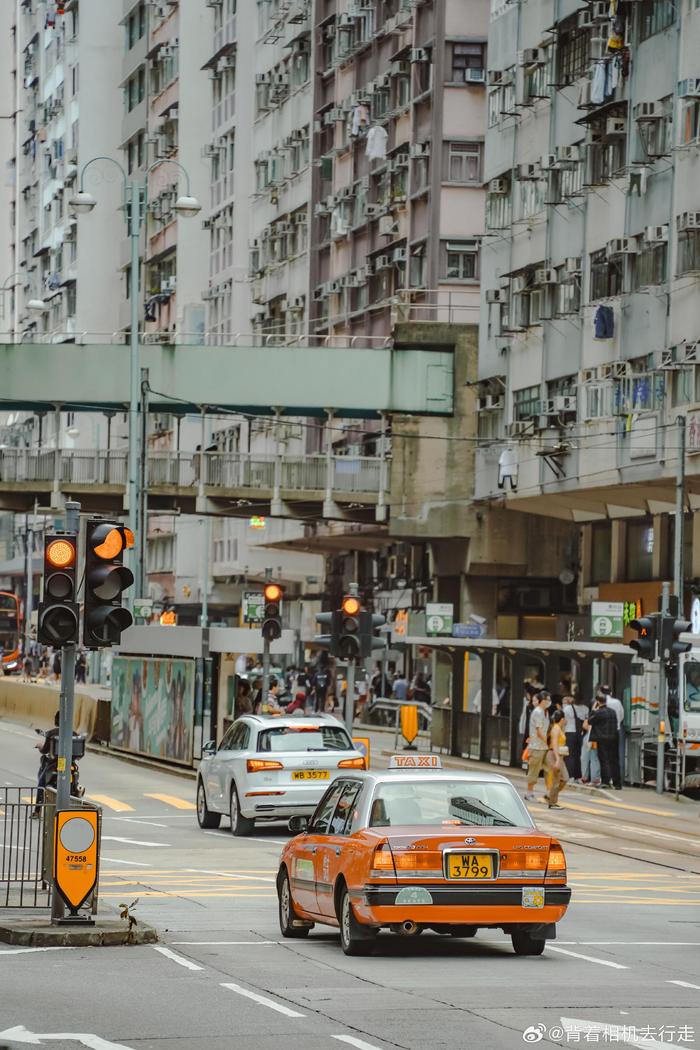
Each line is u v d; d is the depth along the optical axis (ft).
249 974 74.23
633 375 242.78
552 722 191.52
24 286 624.59
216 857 133.90
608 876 124.88
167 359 320.50
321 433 376.07
